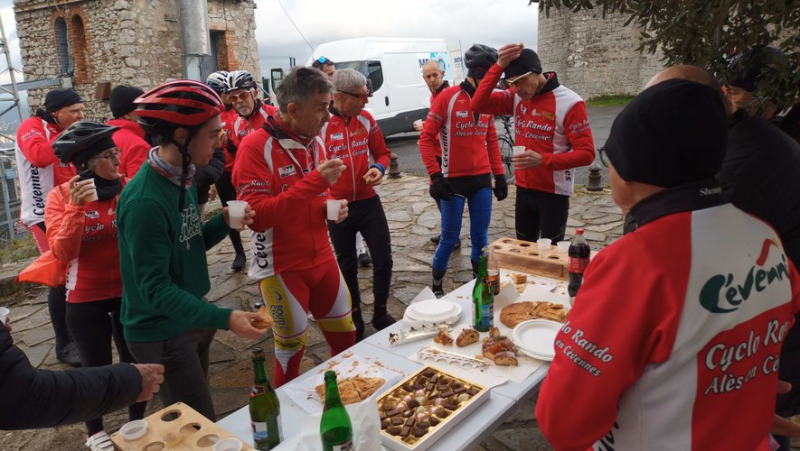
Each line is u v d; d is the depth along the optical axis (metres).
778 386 1.47
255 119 4.65
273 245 2.46
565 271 2.78
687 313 0.98
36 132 3.60
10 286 5.01
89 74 13.54
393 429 1.60
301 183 2.33
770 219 1.65
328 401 1.47
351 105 3.36
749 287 1.03
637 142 1.04
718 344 1.00
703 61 1.64
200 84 1.83
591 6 1.71
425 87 13.78
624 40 22.53
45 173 3.70
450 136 3.97
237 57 14.45
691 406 1.02
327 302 2.71
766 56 1.55
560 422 1.09
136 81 12.95
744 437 1.06
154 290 1.75
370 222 3.60
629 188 1.12
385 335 2.32
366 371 1.99
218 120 1.88
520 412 2.97
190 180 1.93
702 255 1.00
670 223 1.02
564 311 2.32
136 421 1.62
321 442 1.49
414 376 1.87
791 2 1.38
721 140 1.02
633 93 22.97
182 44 11.88
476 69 3.85
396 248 5.88
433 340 2.22
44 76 14.61
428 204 7.67
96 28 13.06
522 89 3.35
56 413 1.25
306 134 2.48
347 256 3.65
